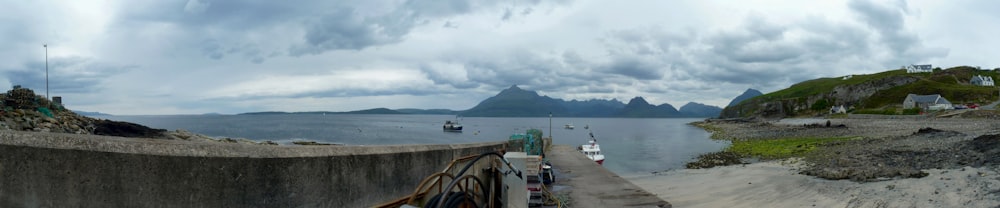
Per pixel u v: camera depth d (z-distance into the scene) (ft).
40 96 69.41
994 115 209.97
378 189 13.78
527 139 59.82
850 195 55.26
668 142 217.77
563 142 237.86
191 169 8.92
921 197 49.73
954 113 236.22
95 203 8.07
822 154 105.91
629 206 36.37
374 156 13.62
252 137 247.70
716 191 68.03
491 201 20.31
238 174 9.55
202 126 403.75
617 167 119.34
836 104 424.87
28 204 7.66
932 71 502.79
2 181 7.52
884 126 202.49
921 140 110.93
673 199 63.26
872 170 69.72
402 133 325.83
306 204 10.96
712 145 187.83
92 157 8.09
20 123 57.62
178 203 8.76
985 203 43.78
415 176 15.85
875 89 419.33
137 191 8.39
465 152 19.97
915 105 329.11
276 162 10.25
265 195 10.00
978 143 83.71
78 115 77.25
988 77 419.33
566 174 54.65
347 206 12.37
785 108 457.68
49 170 7.84
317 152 11.46
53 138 7.93
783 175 77.87
